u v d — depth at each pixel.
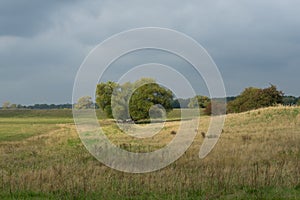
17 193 9.49
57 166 12.59
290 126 29.95
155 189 9.56
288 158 14.47
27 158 17.50
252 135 24.61
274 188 9.56
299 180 10.00
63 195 9.20
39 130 38.50
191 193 9.30
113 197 9.11
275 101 51.59
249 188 9.57
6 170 13.36
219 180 9.98
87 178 10.57
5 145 24.70
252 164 13.23
